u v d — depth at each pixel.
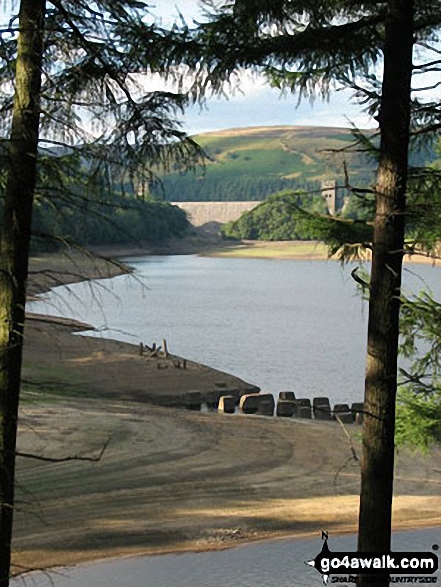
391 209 9.65
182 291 107.25
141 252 195.38
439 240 9.70
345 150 9.91
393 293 9.76
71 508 20.31
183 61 9.09
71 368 41.75
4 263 8.06
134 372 43.03
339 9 9.72
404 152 9.66
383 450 9.83
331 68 9.90
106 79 8.76
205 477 23.77
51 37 8.38
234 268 162.00
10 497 8.07
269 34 9.54
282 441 28.94
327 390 44.50
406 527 20.27
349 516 21.00
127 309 83.25
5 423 8.05
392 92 9.56
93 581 15.98
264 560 17.41
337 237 10.15
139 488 22.27
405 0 9.47
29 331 49.03
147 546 18.17
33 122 8.12
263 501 21.92
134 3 8.55
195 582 15.75
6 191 8.16
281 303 94.75
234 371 49.38
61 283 8.55
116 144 8.69
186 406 38.38
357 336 66.94
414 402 13.98
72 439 26.22
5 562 8.07
